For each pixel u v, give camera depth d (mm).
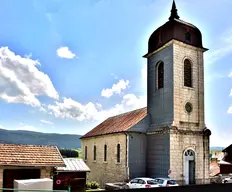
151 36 31000
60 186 21750
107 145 33094
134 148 28672
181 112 26953
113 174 30656
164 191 4559
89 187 28672
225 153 43781
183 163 26047
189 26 28859
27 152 18922
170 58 27688
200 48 29062
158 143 27453
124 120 34250
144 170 28672
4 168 17156
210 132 27828
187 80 28297
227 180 28828
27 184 14828
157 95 29172
